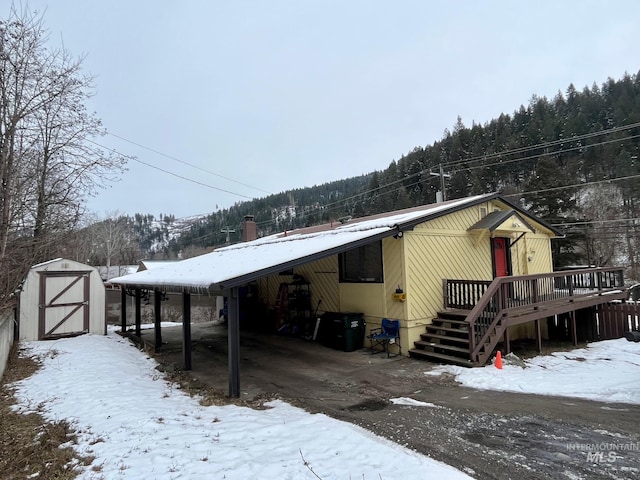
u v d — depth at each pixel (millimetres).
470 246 11328
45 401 6207
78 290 12844
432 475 3547
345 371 8156
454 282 9984
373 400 6215
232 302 6559
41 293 12086
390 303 9914
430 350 9039
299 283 13008
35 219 11344
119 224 55875
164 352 10664
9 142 9695
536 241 13766
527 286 9672
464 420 5184
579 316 12320
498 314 8641
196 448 4195
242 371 8422
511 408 5637
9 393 6723
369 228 10086
